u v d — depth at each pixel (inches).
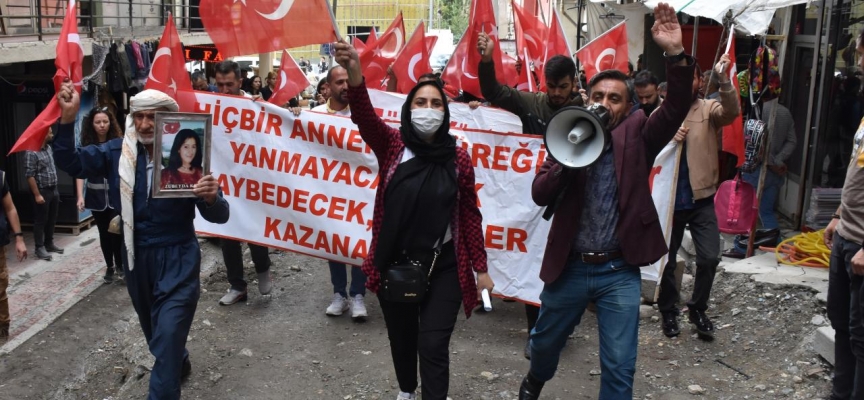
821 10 330.6
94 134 315.9
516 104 239.0
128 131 181.2
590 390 209.9
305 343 245.6
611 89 161.0
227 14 223.1
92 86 458.9
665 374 218.8
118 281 358.0
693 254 307.0
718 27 479.2
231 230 260.2
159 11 693.9
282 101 308.3
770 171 314.7
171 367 175.5
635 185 157.1
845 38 318.3
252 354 235.8
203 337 249.3
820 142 331.6
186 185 174.7
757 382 210.1
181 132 172.7
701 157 231.3
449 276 166.4
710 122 232.5
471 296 168.9
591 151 148.6
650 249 156.9
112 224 195.6
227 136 259.1
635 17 541.0
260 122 256.7
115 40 500.1
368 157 251.0
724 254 310.8
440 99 163.8
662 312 246.8
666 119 153.4
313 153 254.2
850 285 170.2
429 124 161.6
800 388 202.7
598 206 159.2
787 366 215.2
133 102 178.5
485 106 297.7
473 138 237.6
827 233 183.5
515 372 222.1
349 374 221.5
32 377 259.4
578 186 159.2
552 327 168.6
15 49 377.1
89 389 240.4
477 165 237.6
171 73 259.1
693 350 234.8
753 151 297.7
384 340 248.1
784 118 312.2
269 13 222.1
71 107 178.5
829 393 197.0
